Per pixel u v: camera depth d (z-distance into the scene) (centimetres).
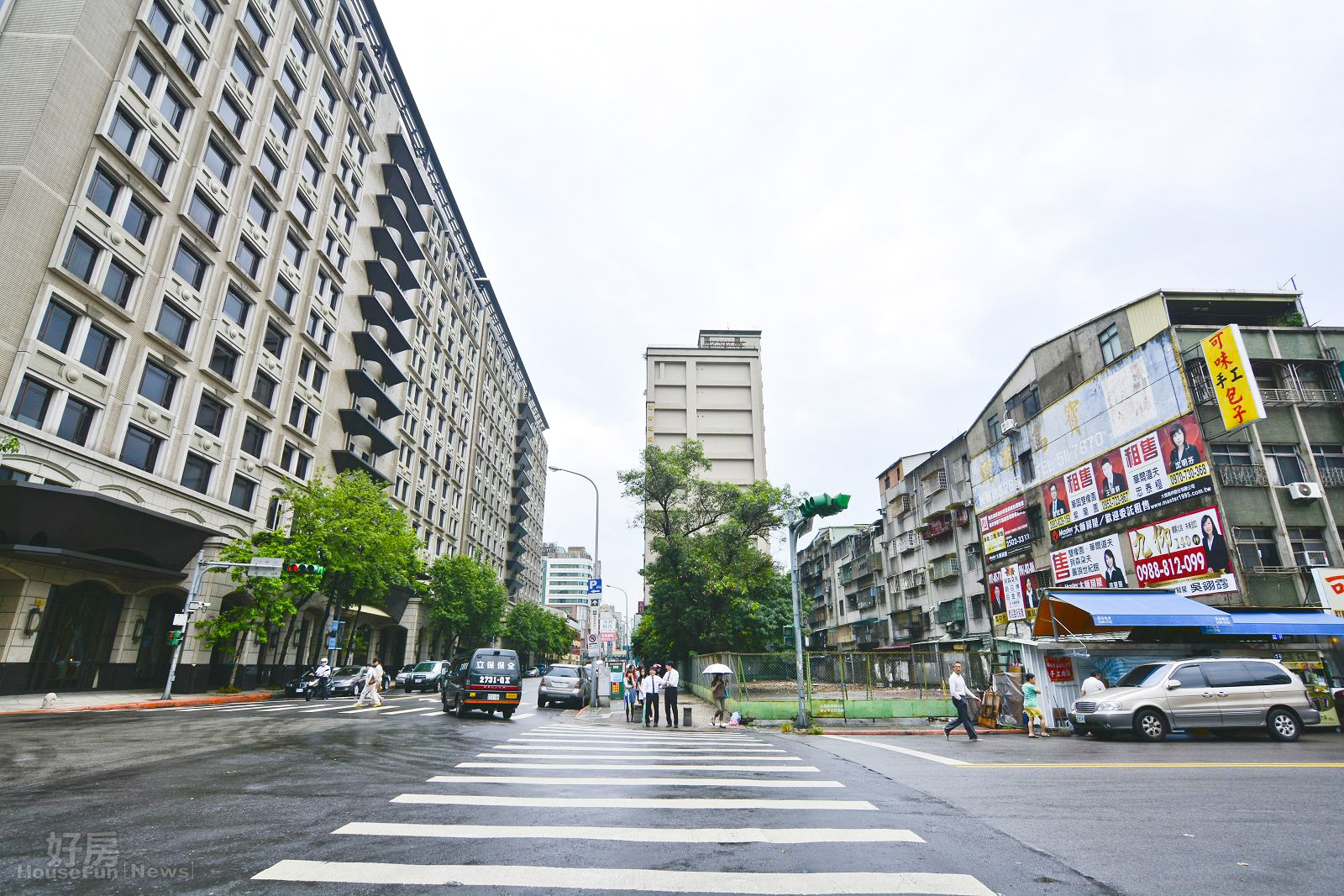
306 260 3425
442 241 5688
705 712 2411
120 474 2234
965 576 3741
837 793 754
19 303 1914
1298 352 2253
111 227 2212
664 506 3366
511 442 8494
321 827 557
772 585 3612
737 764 994
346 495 3045
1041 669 1694
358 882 423
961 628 3759
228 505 2780
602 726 1831
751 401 6166
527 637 7262
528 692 3794
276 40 3145
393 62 4525
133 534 2180
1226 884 440
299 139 3347
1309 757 1076
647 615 4012
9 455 1850
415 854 485
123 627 2405
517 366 8894
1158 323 2322
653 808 657
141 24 2319
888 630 4881
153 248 2395
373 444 4231
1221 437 2136
